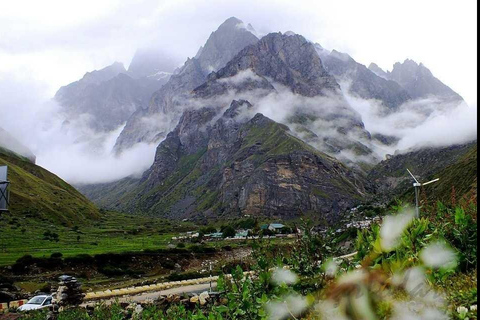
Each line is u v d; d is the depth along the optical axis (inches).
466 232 185.3
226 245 4077.3
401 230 111.6
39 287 2482.8
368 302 80.1
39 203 7268.7
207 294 876.6
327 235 183.2
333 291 82.3
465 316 119.0
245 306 169.9
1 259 3348.9
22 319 1127.6
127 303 978.1
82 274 3024.1
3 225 5698.8
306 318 113.5
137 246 4911.4
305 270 173.3
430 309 88.0
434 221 220.4
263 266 176.2
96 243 5265.8
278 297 133.1
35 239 5142.7
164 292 1925.4
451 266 99.6
